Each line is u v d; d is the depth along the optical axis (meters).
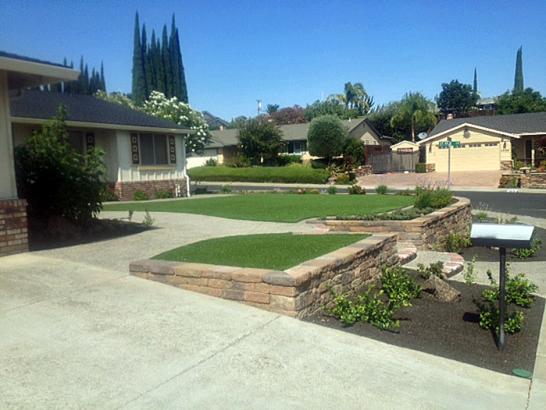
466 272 8.03
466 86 70.00
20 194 8.84
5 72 7.39
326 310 5.55
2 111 7.37
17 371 3.71
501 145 36.84
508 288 6.21
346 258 6.09
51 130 9.53
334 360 4.23
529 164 36.41
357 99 75.88
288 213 13.16
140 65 58.09
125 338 4.34
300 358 4.21
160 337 4.39
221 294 5.45
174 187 23.30
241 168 39.97
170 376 3.76
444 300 6.21
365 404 3.58
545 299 6.54
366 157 41.91
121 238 8.96
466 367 4.30
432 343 4.81
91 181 9.68
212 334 4.53
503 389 3.95
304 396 3.63
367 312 5.25
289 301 5.07
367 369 4.12
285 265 5.84
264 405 3.48
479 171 37.03
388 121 59.03
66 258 7.11
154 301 5.25
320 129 40.03
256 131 44.56
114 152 20.61
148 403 3.40
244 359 4.11
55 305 5.04
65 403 3.33
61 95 21.33
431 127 54.47
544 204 20.19
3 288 5.55
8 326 4.49
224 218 12.28
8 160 7.46
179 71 59.59
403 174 38.84
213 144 49.62
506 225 4.80
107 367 3.84
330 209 13.98
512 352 4.68
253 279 5.24
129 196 21.03
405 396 3.73
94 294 5.41
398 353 4.49
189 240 8.73
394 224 9.83
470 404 3.68
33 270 6.36
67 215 9.34
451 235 10.94
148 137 22.08
